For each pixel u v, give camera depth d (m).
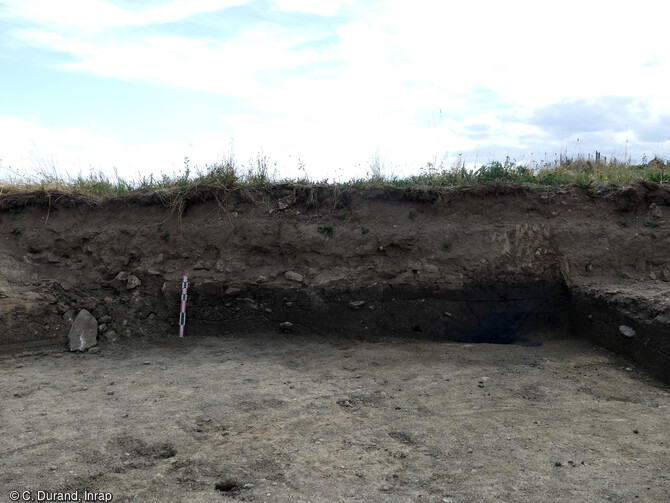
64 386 4.83
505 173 7.49
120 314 6.55
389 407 4.34
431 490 3.08
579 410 4.24
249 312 6.70
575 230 6.69
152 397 4.53
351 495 3.03
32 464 3.37
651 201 6.85
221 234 6.94
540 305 6.48
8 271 6.48
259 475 3.26
